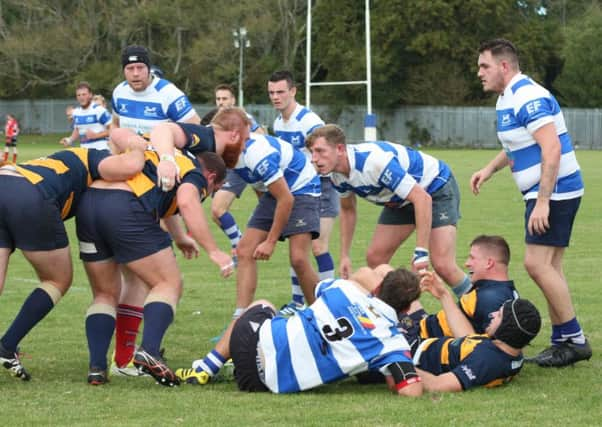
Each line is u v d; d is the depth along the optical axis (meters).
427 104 160.25
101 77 165.62
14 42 162.88
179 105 25.66
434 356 16.50
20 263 32.75
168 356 19.38
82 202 16.67
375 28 155.75
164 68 169.00
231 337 16.06
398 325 16.95
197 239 16.09
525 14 166.62
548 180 17.72
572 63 157.12
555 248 18.64
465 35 157.38
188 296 26.36
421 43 154.38
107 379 16.86
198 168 16.73
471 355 16.02
